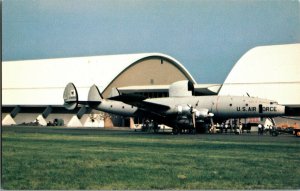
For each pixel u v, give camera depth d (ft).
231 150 112.88
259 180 76.13
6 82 332.80
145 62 328.49
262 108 180.75
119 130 226.58
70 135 175.83
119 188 71.00
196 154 105.70
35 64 341.21
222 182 74.54
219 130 214.90
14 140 148.46
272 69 272.51
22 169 85.40
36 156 102.99
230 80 280.31
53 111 310.45
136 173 80.69
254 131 225.97
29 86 326.24
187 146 123.65
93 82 309.42
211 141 140.56
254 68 278.05
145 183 73.72
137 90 289.94
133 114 215.72
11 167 88.38
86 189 70.79
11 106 321.32
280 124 230.68
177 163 90.79
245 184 73.61
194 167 86.48
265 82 269.23
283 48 280.31
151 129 219.82
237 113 183.73
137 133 192.24
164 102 192.44
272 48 283.79
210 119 186.91
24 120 319.27
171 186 71.61
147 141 141.38
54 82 322.34
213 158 98.02
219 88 281.13
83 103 225.15
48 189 72.13
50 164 91.66
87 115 291.79
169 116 187.32
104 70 315.78
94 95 225.15
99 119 285.43
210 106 185.68
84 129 234.79
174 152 108.37
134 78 321.93
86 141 142.82
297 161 94.58
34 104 311.88
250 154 105.50
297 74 264.72
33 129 229.04
